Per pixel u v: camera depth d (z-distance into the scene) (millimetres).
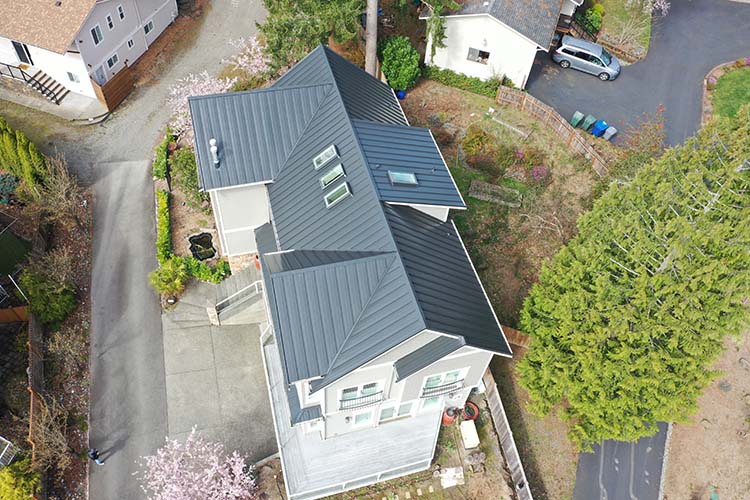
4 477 25641
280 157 30797
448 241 28641
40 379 30281
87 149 40781
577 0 47531
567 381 26562
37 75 43281
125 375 31250
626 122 44031
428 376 26438
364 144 29000
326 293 24031
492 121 43500
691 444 31875
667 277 25094
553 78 47281
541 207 38844
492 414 31000
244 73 46375
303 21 38031
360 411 27547
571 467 30406
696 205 26344
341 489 28031
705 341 24625
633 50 49875
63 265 32062
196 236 36594
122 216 37469
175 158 39719
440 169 29812
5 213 36281
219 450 29016
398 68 43156
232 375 31781
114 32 43656
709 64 49406
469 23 42656
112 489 27734
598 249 27141
